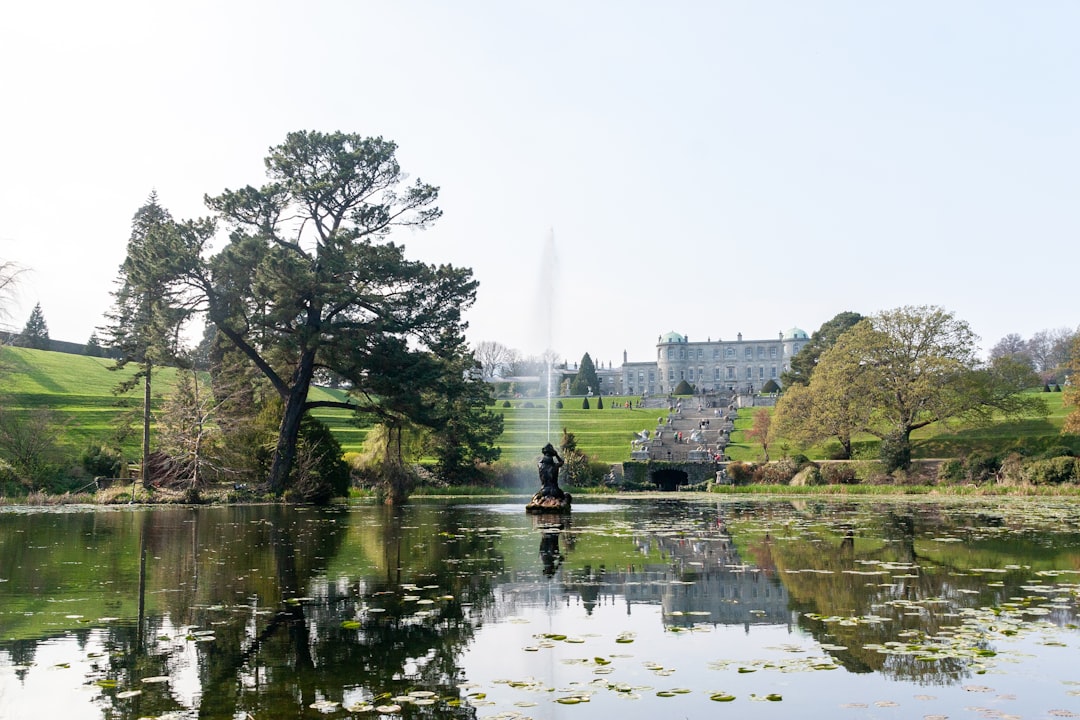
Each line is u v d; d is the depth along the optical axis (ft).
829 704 22.35
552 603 36.47
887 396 214.07
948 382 210.79
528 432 309.42
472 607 35.65
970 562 49.32
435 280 135.95
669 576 44.06
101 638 30.01
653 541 63.31
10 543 61.26
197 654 27.78
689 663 26.43
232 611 34.78
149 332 127.24
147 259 122.11
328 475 135.33
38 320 327.26
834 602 36.22
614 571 46.09
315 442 135.13
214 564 49.26
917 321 214.90
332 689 23.81
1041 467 168.66
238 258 120.78
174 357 128.26
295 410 129.80
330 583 42.04
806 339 609.83
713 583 41.70
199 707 22.22
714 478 223.51
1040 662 26.14
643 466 234.17
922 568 46.68
